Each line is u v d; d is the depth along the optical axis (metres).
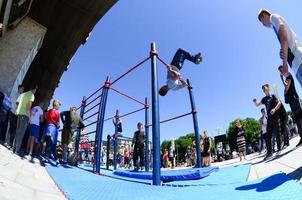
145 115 8.59
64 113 7.74
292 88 4.40
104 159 13.78
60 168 6.00
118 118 9.73
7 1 6.31
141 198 2.75
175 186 3.53
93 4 10.30
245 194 2.23
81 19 11.10
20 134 5.52
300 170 2.66
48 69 14.18
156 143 3.97
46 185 3.18
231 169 4.94
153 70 4.34
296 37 2.77
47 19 10.93
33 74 14.42
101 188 3.44
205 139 8.38
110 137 9.77
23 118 5.58
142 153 8.37
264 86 5.57
